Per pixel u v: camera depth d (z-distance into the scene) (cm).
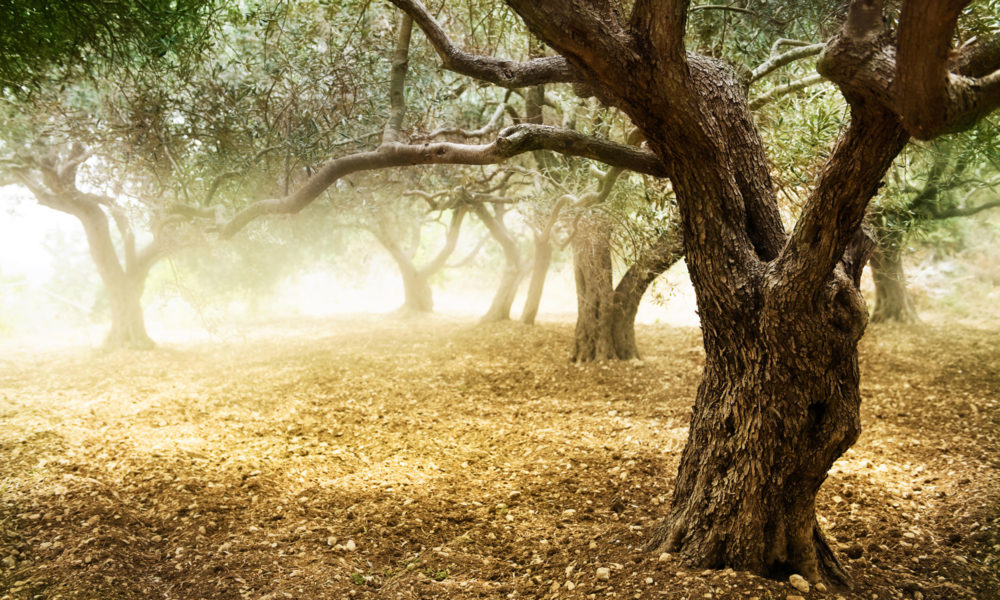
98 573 402
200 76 641
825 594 372
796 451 371
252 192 628
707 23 630
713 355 404
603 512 551
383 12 730
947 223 1276
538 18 313
